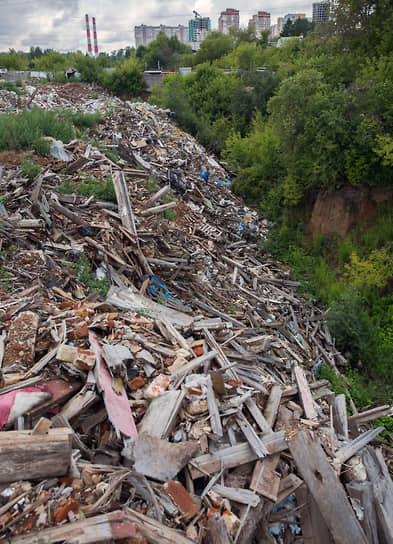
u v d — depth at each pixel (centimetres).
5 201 1031
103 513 378
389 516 531
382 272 1383
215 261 1450
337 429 735
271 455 550
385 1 1806
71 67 3828
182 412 546
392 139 1498
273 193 2031
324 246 1756
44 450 392
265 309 1251
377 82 1653
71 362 526
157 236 1175
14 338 561
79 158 1438
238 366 735
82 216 1100
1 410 446
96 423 486
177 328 770
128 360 582
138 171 1617
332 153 1642
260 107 2702
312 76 1672
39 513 360
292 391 742
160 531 382
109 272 953
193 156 2248
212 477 495
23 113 1688
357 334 1186
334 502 494
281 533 503
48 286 822
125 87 3847
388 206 1652
